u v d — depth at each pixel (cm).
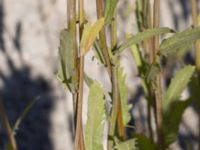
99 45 41
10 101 160
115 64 42
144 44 54
